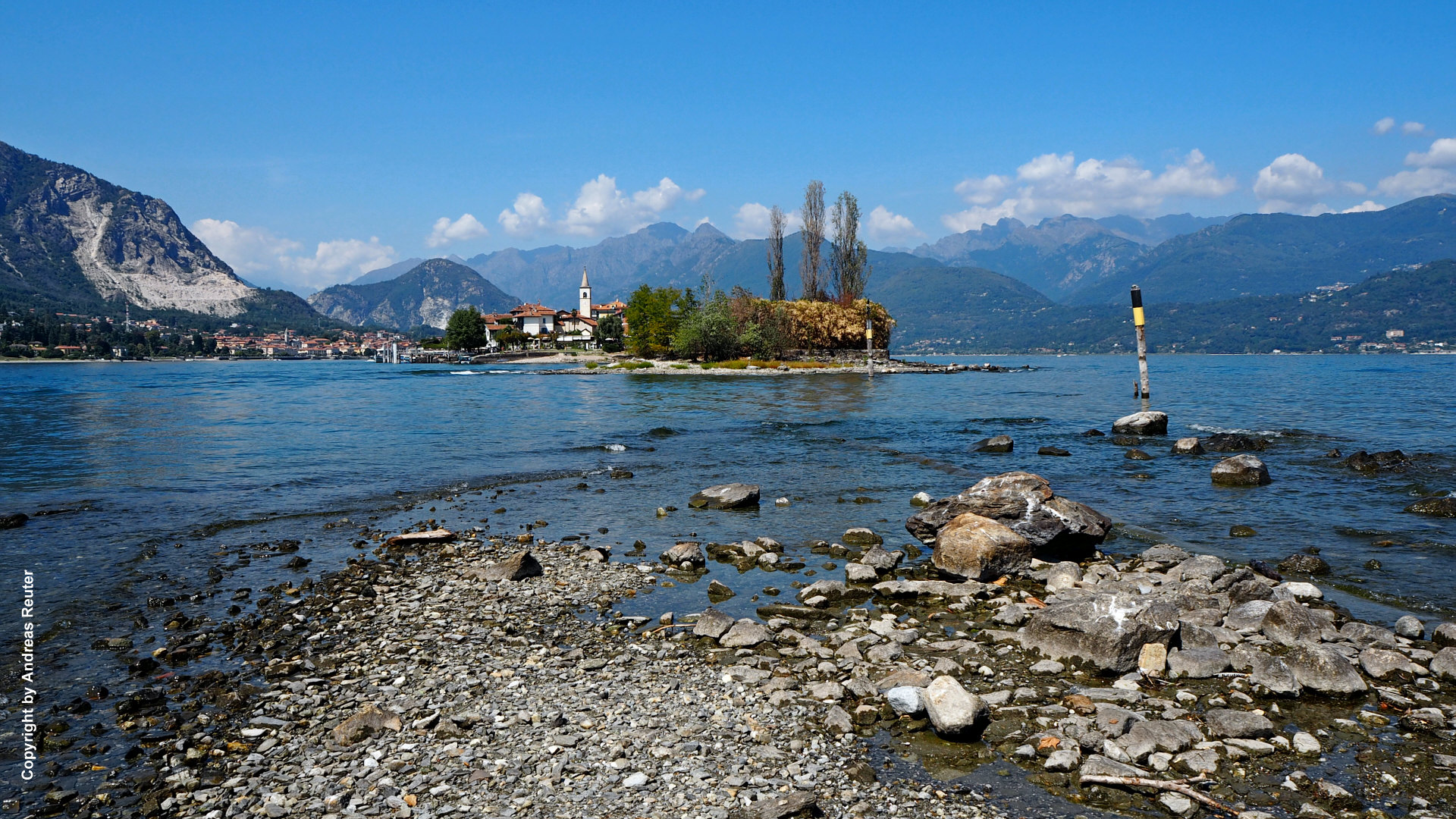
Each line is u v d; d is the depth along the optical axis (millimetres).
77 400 59750
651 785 6773
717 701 8508
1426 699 8203
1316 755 7180
